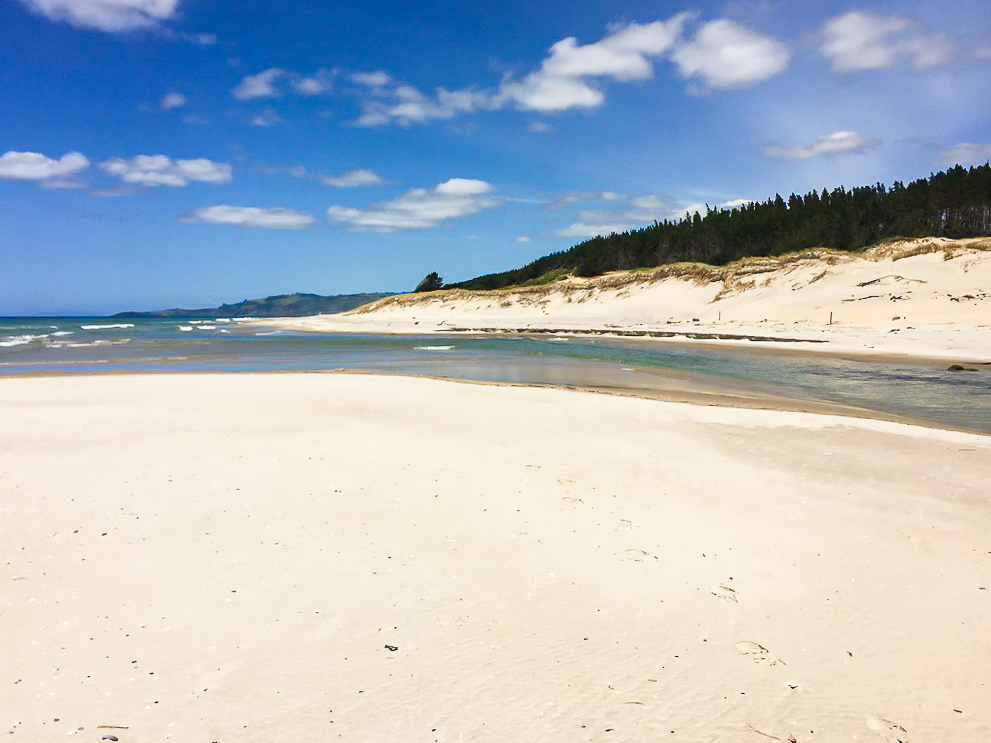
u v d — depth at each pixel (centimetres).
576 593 691
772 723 488
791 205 8619
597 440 1365
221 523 862
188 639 584
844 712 504
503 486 1039
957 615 662
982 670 566
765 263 6606
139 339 5672
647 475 1130
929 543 848
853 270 5831
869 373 2709
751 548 824
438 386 2080
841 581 736
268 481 1031
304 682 525
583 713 493
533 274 9919
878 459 1247
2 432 1369
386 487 1014
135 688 512
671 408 1720
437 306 9206
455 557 771
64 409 1628
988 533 883
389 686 521
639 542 833
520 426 1485
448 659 562
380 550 786
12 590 669
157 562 743
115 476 1054
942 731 483
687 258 8206
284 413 1592
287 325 9100
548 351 3991
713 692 525
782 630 627
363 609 646
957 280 4981
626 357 3519
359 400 1781
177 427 1422
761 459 1241
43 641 576
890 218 7400
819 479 1124
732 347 4031
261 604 650
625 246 8962
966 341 3500
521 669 550
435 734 465
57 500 941
